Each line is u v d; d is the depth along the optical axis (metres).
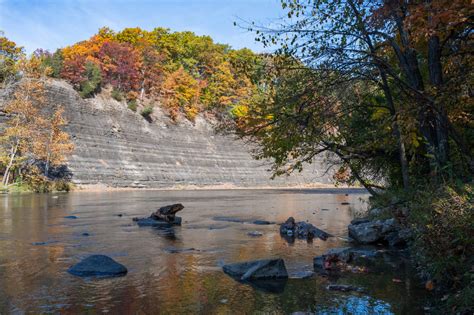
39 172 52.03
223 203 32.22
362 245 11.95
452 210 5.96
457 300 5.38
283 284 7.17
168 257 9.71
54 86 67.88
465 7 6.76
